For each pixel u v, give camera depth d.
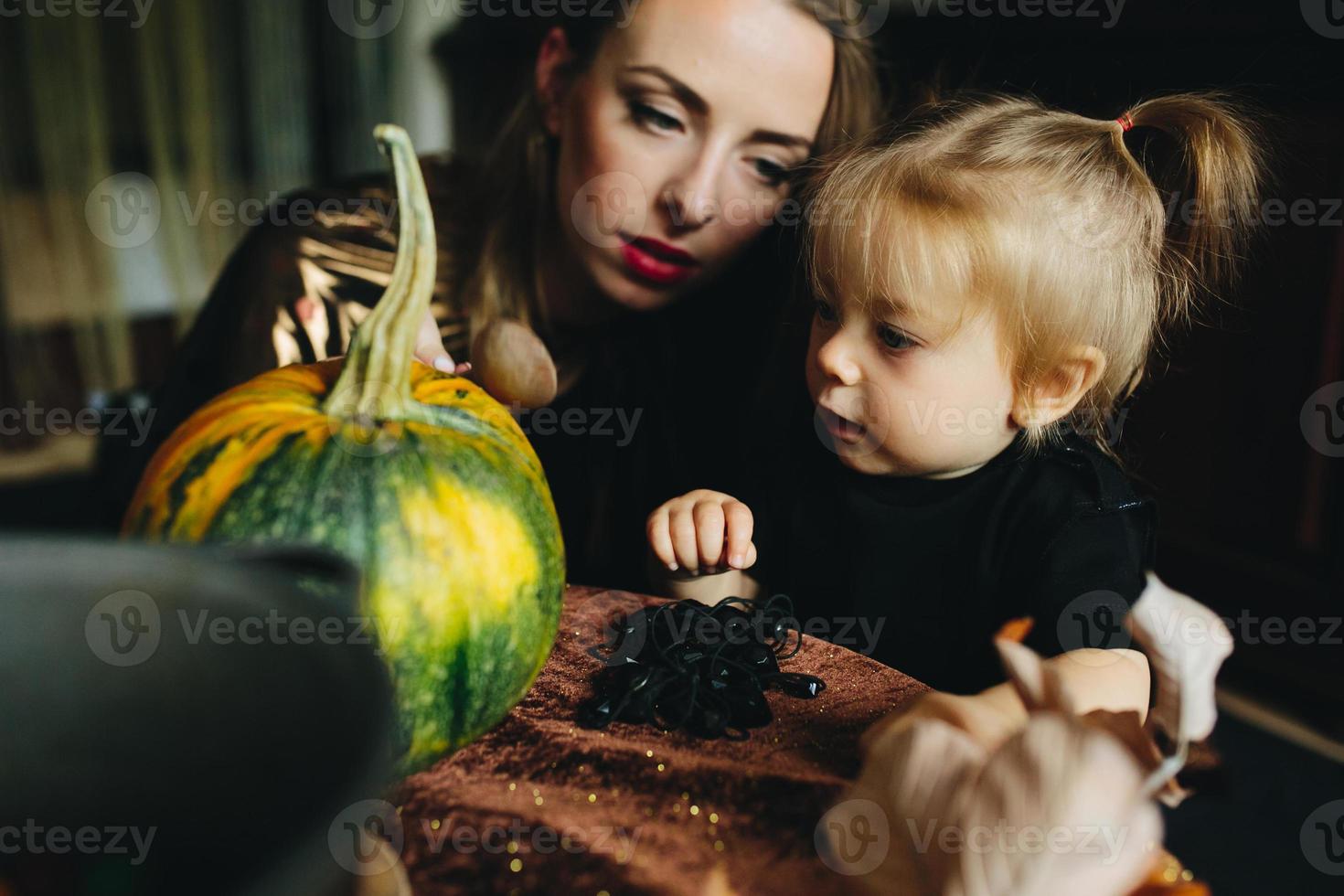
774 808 0.45
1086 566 0.76
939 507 0.83
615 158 0.88
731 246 0.92
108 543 0.34
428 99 2.72
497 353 0.79
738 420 1.02
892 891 0.37
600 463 1.03
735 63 0.82
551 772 0.48
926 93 0.98
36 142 2.39
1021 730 0.38
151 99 2.51
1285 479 1.43
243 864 0.27
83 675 0.32
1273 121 1.04
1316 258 1.31
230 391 0.49
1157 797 0.46
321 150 2.79
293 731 0.29
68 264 2.44
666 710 0.52
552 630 0.48
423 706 0.42
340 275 0.98
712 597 0.87
